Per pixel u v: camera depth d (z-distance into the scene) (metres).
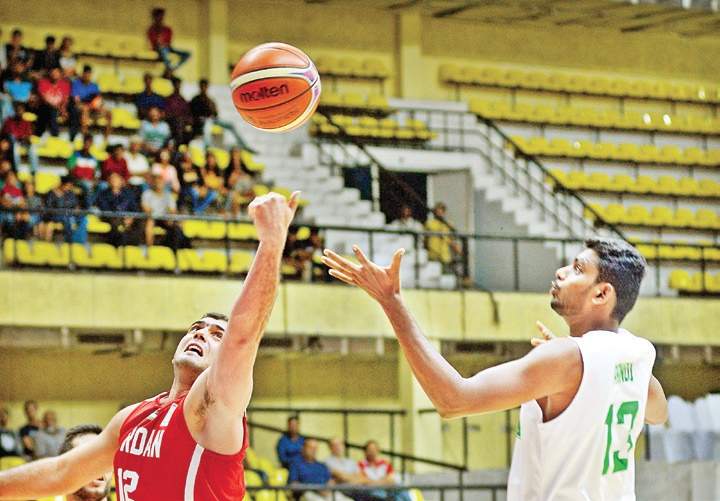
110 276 17.94
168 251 19.02
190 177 20.45
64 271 17.80
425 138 25.08
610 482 4.57
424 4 26.14
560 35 28.38
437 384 4.30
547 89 27.55
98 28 24.33
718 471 18.95
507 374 4.38
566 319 4.82
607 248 4.74
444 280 21.61
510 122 26.58
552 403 4.52
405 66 26.56
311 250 19.81
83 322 17.69
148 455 4.46
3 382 20.11
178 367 4.66
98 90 21.75
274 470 18.27
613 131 27.44
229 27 25.56
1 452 17.50
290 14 26.03
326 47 26.28
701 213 25.81
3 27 23.66
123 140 22.22
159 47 23.61
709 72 29.62
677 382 24.12
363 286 4.45
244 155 22.47
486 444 22.17
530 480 4.55
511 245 24.02
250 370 4.31
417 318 19.61
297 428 18.64
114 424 4.90
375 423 22.27
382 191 24.56
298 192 4.41
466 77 26.80
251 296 4.29
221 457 4.36
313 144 23.55
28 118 21.05
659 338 21.33
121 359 20.97
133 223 18.89
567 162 26.28
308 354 20.39
